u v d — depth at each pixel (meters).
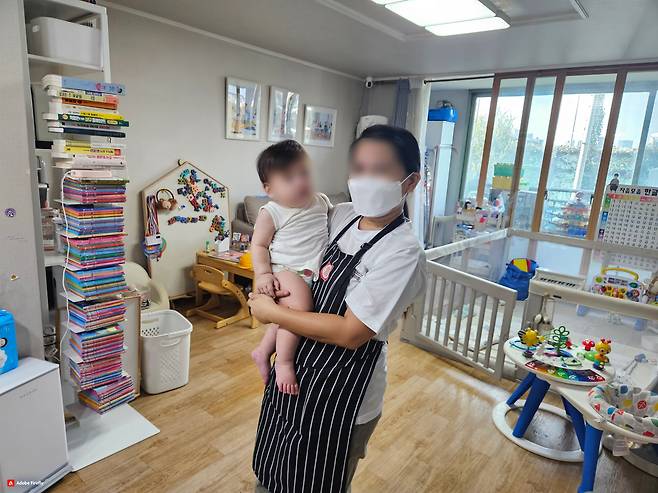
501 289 2.47
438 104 5.77
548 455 2.00
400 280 0.92
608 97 4.11
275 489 1.14
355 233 1.05
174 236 3.54
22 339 1.73
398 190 0.94
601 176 3.90
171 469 1.81
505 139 4.48
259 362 1.27
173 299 3.59
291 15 2.98
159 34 3.27
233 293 3.34
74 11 1.98
